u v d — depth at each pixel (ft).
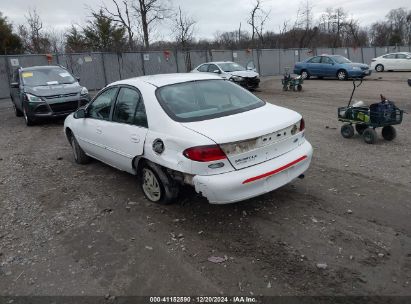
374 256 11.41
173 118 13.93
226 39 149.07
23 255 12.55
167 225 13.99
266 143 13.29
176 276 10.98
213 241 12.73
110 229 13.98
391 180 17.33
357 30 190.08
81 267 11.68
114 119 17.13
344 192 16.15
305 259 11.44
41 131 34.12
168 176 14.76
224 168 12.59
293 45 156.76
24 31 122.83
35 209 16.12
